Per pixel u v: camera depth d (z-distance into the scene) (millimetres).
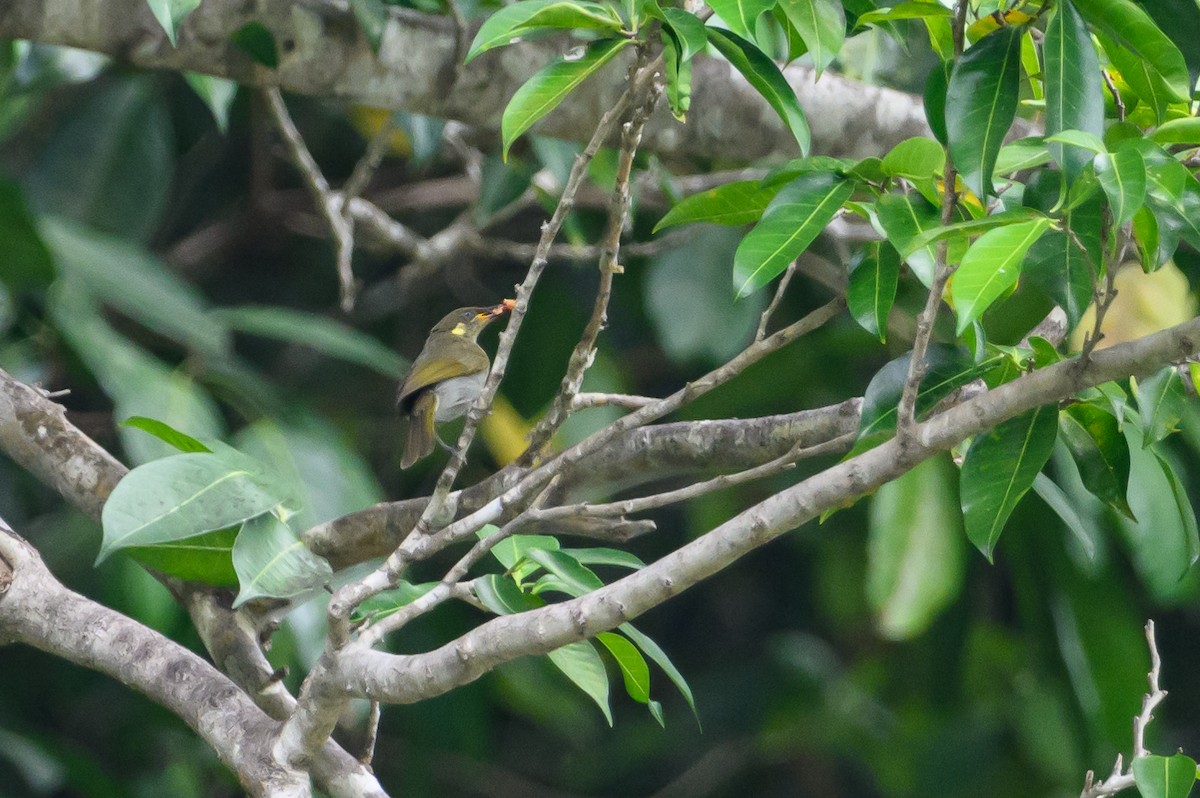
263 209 14930
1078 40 4992
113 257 11117
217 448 6652
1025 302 10266
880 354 13133
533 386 13953
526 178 11305
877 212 5328
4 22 8305
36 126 14180
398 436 14477
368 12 8258
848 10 6320
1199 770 5211
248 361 15523
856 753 14656
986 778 13750
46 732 14836
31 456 7980
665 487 14750
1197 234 5020
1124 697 11758
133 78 12938
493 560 12953
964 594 14172
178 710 6277
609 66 9195
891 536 10922
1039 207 5426
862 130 10062
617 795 17078
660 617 17219
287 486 6410
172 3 6434
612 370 13328
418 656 5453
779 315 13906
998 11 5406
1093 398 5508
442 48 8977
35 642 6715
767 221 5289
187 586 7578
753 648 16969
